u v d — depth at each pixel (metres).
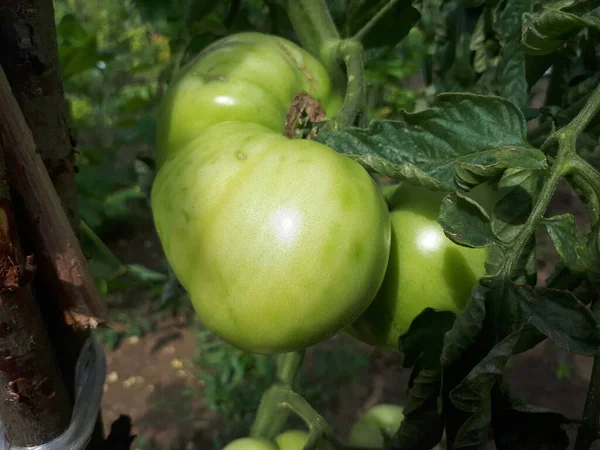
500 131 0.14
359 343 0.65
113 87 0.84
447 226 0.13
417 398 0.14
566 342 0.12
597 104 0.13
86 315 0.13
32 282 0.12
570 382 0.59
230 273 0.14
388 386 0.61
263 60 0.18
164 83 0.29
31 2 0.12
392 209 0.18
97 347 0.14
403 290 0.17
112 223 0.79
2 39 0.12
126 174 0.78
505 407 0.13
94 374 0.14
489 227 0.13
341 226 0.14
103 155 0.71
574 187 0.14
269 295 0.14
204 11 0.25
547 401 0.57
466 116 0.14
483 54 0.22
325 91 0.20
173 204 0.15
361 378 0.62
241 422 0.57
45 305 0.13
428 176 0.14
